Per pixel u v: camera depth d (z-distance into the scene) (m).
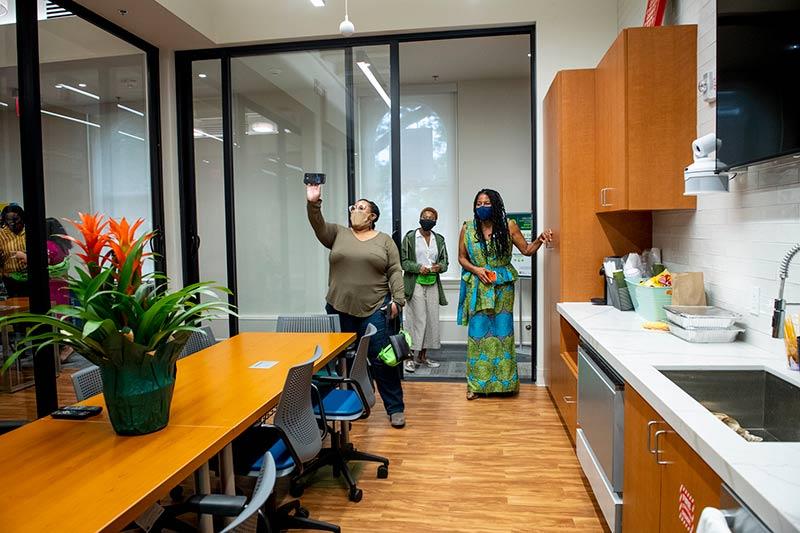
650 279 2.81
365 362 2.85
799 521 0.85
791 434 1.64
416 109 6.20
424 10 4.30
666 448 1.54
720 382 1.83
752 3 1.82
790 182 1.83
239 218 4.86
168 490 1.36
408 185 6.23
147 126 4.62
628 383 1.91
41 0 3.37
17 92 3.20
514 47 5.04
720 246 2.40
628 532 1.96
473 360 4.13
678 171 2.73
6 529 1.13
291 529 2.35
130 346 1.60
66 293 3.42
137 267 1.71
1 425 3.02
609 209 3.05
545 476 2.82
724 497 1.14
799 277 1.79
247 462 2.09
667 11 3.12
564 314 3.13
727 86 2.02
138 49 4.51
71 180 3.62
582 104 3.39
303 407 2.16
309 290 4.79
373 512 2.50
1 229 3.08
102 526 1.14
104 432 1.71
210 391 2.12
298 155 4.72
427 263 5.12
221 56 4.72
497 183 6.06
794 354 1.70
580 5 4.13
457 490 2.69
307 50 4.62
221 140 4.81
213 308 1.84
